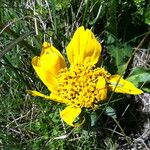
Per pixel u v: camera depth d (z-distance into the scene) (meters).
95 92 0.10
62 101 0.10
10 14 0.13
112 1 0.11
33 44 0.13
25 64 0.13
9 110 0.12
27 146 0.12
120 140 0.12
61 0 0.13
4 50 0.10
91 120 0.11
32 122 0.12
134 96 0.12
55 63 0.10
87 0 0.12
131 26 0.13
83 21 0.12
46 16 0.13
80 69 0.10
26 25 0.13
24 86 0.12
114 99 0.11
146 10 0.12
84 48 0.11
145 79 0.11
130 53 0.12
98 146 0.12
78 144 0.11
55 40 0.12
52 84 0.10
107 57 0.12
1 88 0.12
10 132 0.12
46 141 0.12
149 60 0.13
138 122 0.12
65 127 0.12
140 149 0.12
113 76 0.10
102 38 0.13
